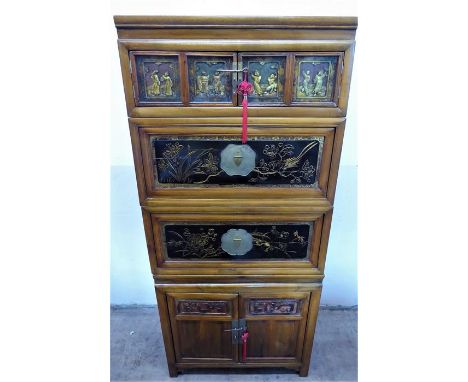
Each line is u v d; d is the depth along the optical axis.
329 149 1.12
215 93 1.06
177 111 1.07
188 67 1.03
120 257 1.92
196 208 1.21
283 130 1.09
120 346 1.77
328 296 1.99
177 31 0.99
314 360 1.67
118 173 1.77
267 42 1.00
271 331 1.44
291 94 1.06
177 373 1.58
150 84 1.05
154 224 1.24
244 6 1.12
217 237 1.27
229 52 1.01
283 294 1.36
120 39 1.00
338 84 1.04
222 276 1.33
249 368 1.62
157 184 1.18
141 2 1.12
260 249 1.29
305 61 1.03
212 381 1.58
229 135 1.11
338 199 1.80
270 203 1.20
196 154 1.14
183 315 1.41
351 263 1.91
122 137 1.71
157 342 1.79
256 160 1.14
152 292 2.00
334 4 1.12
